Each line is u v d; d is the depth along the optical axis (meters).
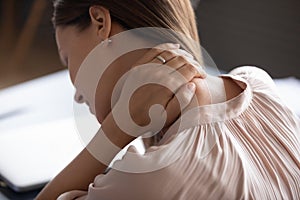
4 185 1.34
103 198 0.93
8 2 4.39
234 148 0.97
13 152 1.43
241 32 3.14
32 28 4.12
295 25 2.87
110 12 1.04
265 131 1.05
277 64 2.98
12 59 4.16
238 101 1.05
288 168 1.03
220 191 0.92
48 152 1.44
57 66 4.05
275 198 0.98
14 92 1.80
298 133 1.11
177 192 0.90
